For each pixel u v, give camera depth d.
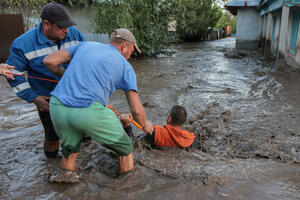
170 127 3.62
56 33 2.90
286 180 2.70
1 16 11.51
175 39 16.02
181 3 14.84
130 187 2.64
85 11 14.06
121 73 2.54
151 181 2.72
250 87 7.41
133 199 2.46
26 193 2.63
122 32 2.65
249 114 5.15
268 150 3.52
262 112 5.25
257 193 2.47
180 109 3.60
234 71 10.10
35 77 3.04
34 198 2.54
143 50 14.19
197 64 11.98
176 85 7.80
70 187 2.68
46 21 2.81
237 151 3.61
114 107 5.82
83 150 3.60
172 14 14.32
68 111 2.38
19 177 2.96
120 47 2.67
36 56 2.99
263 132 4.20
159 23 14.31
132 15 13.34
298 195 2.44
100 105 2.44
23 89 2.96
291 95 6.42
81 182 2.76
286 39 10.70
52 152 3.41
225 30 39.22
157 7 13.91
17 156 3.52
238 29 18.98
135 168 2.94
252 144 3.75
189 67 11.14
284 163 3.14
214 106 5.73
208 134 4.23
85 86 2.39
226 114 5.10
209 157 3.30
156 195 2.50
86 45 2.59
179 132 3.59
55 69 2.70
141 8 13.40
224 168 2.94
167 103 6.03
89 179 2.81
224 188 2.55
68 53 2.64
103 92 2.46
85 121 2.39
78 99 2.37
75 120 2.38
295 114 5.07
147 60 13.43
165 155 3.33
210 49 19.30
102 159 3.32
